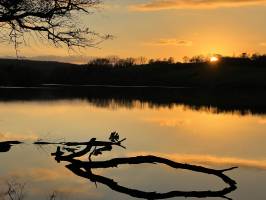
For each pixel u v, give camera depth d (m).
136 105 58.12
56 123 33.47
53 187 13.63
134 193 13.59
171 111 49.91
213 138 27.56
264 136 28.91
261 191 13.92
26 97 67.00
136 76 140.88
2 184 13.73
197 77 137.75
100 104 58.09
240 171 17.09
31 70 119.06
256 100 71.19
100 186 14.13
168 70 148.88
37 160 17.77
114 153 20.61
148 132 30.06
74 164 16.75
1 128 28.72
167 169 16.86
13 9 16.00
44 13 16.50
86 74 142.62
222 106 58.28
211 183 14.95
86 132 28.62
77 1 16.86
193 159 19.94
